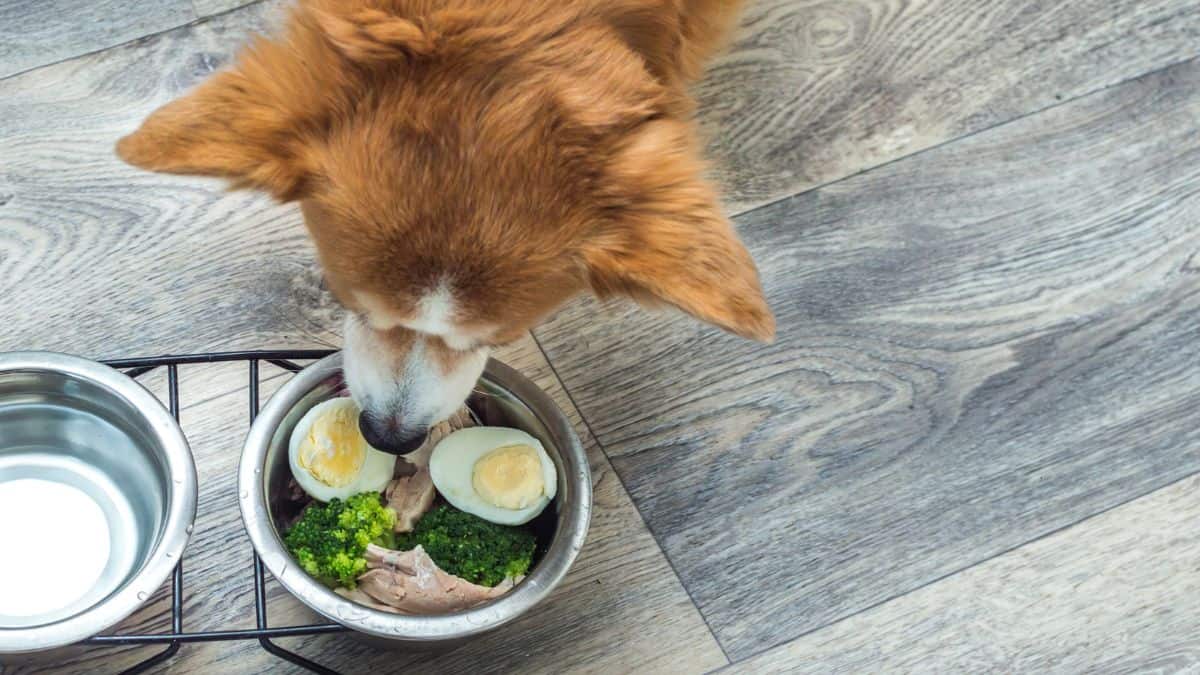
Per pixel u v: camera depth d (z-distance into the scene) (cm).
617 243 73
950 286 96
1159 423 94
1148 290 97
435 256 72
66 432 84
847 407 93
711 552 89
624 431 92
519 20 72
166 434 80
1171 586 90
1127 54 104
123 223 93
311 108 72
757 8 102
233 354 85
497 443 84
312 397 83
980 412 94
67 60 97
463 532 82
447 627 77
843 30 102
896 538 90
